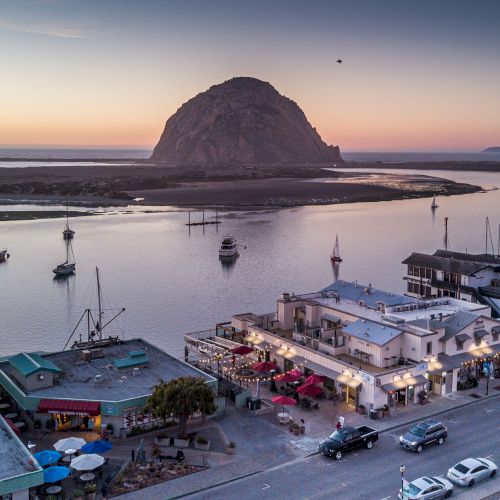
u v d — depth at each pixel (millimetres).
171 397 53156
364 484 46781
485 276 97438
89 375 63375
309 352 68375
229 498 44938
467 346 69312
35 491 45438
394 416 60281
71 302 126188
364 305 77375
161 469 49094
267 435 56219
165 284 141875
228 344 77750
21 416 59875
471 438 55125
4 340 100750
